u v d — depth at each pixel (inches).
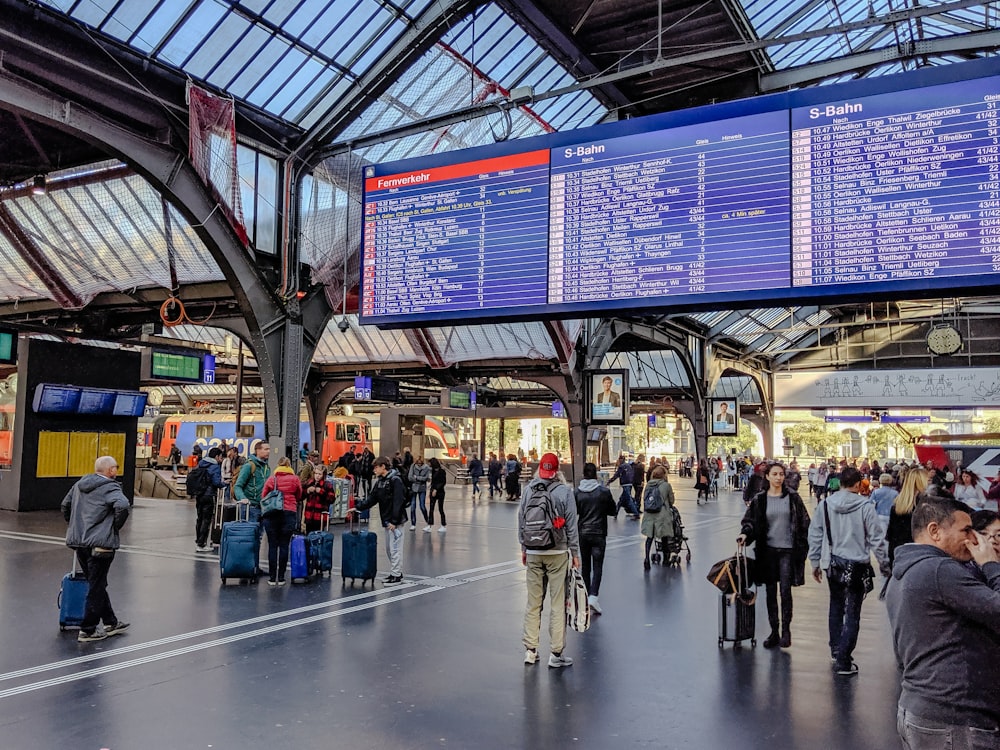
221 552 369.4
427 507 861.2
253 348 598.9
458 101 619.2
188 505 772.6
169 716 193.8
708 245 371.2
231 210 543.2
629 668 242.1
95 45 455.2
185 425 1569.9
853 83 347.3
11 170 638.5
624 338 1316.4
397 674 231.8
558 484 249.4
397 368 1355.8
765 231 359.3
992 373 1430.9
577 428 1157.7
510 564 456.4
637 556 508.1
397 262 447.2
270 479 372.8
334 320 1228.5
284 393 605.9
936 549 108.3
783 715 200.1
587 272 398.3
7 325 665.6
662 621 310.8
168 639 266.8
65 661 238.7
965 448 657.0
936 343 1266.0
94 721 189.2
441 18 519.8
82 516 263.7
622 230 391.9
